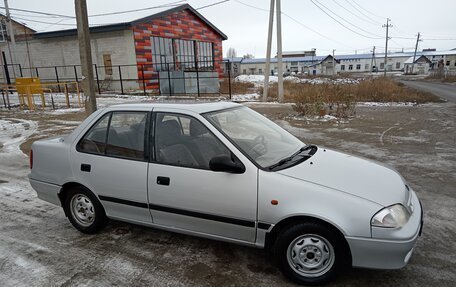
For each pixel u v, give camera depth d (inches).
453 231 152.7
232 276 121.7
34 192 215.3
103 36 1002.7
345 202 108.7
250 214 118.1
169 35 1095.6
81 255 138.4
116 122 147.0
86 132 152.4
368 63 4141.2
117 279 121.3
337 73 3548.2
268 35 725.3
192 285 117.0
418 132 392.2
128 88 1012.5
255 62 4042.8
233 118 147.9
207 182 123.7
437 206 180.2
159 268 127.6
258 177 117.8
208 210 124.8
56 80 1123.9
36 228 164.7
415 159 273.4
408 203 118.0
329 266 112.7
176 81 926.4
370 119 494.6
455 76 1936.5
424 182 218.2
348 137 366.0
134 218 143.6
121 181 140.9
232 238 125.1
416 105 693.9
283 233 115.0
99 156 146.6
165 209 133.6
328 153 147.9
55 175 157.8
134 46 969.5
